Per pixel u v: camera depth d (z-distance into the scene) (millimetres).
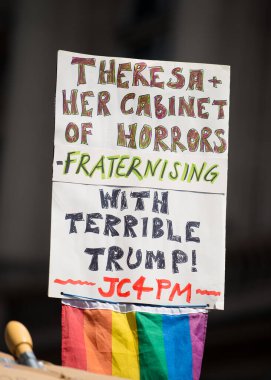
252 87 14547
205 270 4883
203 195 4930
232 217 14312
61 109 4855
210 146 4980
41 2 18234
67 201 4793
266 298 13422
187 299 4844
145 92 4945
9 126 18172
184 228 4891
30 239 17688
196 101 5000
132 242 4824
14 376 3229
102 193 4832
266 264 13727
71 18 17875
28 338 3578
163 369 4719
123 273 4793
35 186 17938
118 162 4871
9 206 17984
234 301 13781
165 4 16078
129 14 16859
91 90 4902
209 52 15078
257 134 14461
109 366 4676
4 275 17078
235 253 14008
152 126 4930
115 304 4766
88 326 4711
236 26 14820
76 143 4844
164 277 4832
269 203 14195
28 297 16703
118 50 17062
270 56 14484
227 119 5012
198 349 4809
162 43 16062
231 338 13625
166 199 4891
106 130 4887
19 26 18297
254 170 14367
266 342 13461
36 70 18203
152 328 4758
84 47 17672
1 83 18312
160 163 4910
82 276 4754
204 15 15203
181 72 5004
